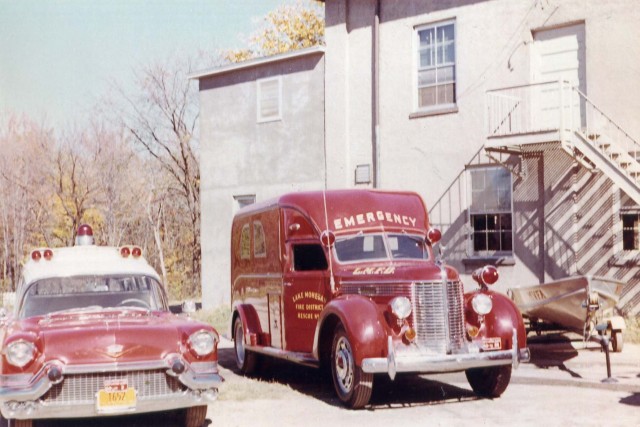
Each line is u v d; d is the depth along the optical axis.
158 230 37.16
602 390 9.38
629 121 14.31
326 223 9.60
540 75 15.69
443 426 7.55
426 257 9.73
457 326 8.39
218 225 22.25
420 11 17.50
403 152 17.67
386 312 8.42
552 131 13.57
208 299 22.48
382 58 18.19
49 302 8.07
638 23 14.25
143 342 7.00
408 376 10.73
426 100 17.47
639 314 13.95
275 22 35.50
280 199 10.43
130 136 38.38
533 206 15.37
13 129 35.62
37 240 36.28
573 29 15.25
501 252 15.95
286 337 10.03
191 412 7.53
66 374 6.74
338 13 19.14
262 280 10.86
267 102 21.02
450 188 16.81
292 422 7.86
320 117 19.61
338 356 8.69
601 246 14.41
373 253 9.50
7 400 6.60
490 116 16.14
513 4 15.94
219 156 22.28
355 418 8.01
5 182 35.59
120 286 8.42
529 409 8.30
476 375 9.29
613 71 14.52
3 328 7.81
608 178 14.34
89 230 9.48
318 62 19.70
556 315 12.15
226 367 12.33
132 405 6.84
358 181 18.58
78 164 37.72
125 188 39.00
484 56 16.36
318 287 9.37
